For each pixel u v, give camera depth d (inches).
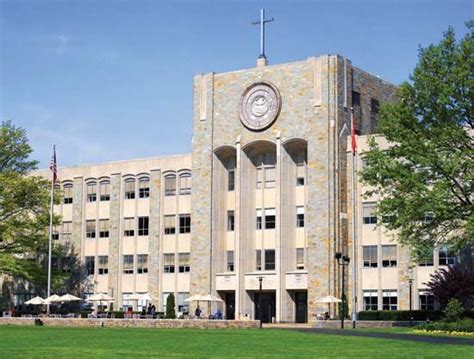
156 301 3555.6
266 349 1398.9
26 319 2768.2
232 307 3353.8
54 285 3395.7
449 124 2128.4
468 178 2026.3
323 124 3120.1
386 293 3024.1
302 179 3265.3
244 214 3314.5
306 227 3186.5
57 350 1358.3
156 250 3587.6
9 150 3356.3
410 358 1209.4
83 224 3814.0
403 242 2166.6
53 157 3115.2
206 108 3422.7
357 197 3105.3
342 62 3186.5
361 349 1395.2
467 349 1390.3
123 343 1568.7
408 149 2112.5
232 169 3427.7
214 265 3348.9
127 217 3698.3
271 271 3223.4
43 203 3321.9
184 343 1567.4
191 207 3447.3
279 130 3225.9
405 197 2084.2
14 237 3284.9
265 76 3287.4
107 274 3715.6
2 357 1207.6
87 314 3302.2
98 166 3814.0
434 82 2117.4
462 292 2635.3
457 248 2129.7
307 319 3107.8
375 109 3363.7
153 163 3654.0
